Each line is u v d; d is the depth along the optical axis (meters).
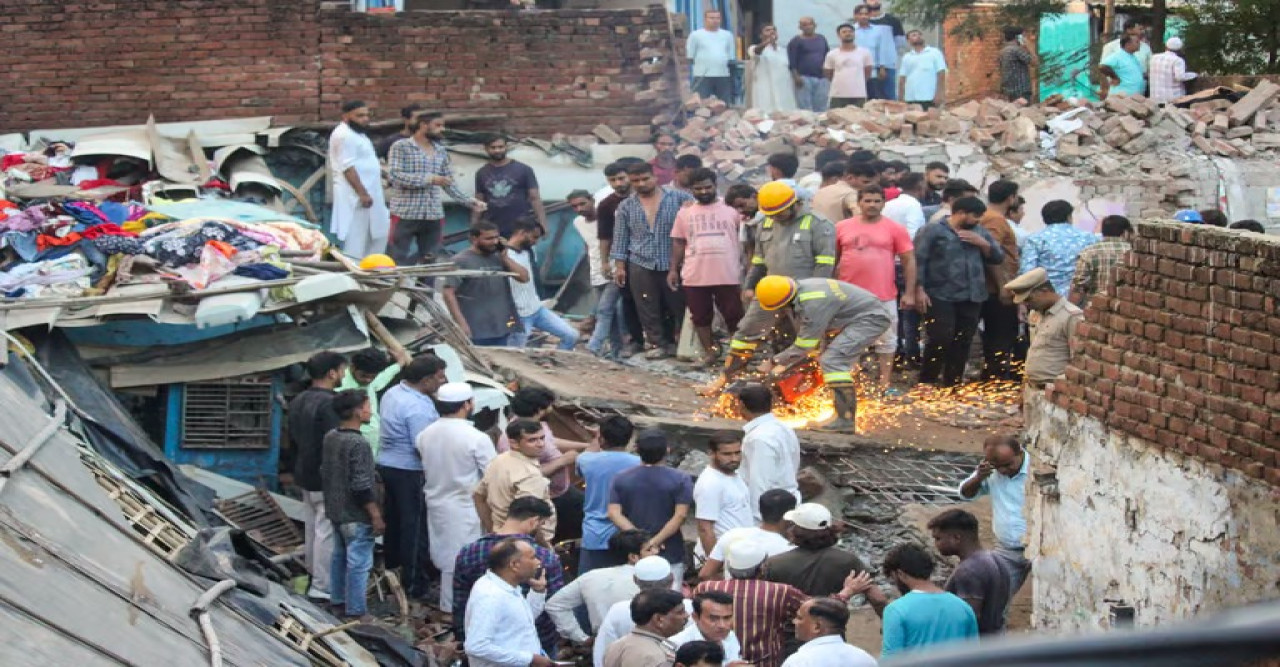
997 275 23.22
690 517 18.97
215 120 32.75
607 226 26.09
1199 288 12.32
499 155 29.23
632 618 12.80
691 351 24.89
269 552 18.22
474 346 23.91
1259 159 30.75
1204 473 12.20
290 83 33.00
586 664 16.22
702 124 31.94
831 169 24.69
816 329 19.89
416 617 17.42
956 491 19.38
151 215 22.94
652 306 25.09
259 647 13.59
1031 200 30.08
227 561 15.34
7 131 33.31
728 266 23.80
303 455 17.61
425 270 21.42
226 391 19.78
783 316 22.47
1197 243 12.35
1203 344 12.27
